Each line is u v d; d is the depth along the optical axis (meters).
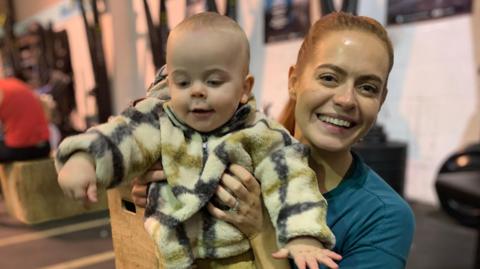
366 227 0.83
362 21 0.82
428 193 2.84
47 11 5.55
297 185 0.78
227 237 0.81
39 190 2.69
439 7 2.61
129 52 4.42
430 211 2.80
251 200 0.81
